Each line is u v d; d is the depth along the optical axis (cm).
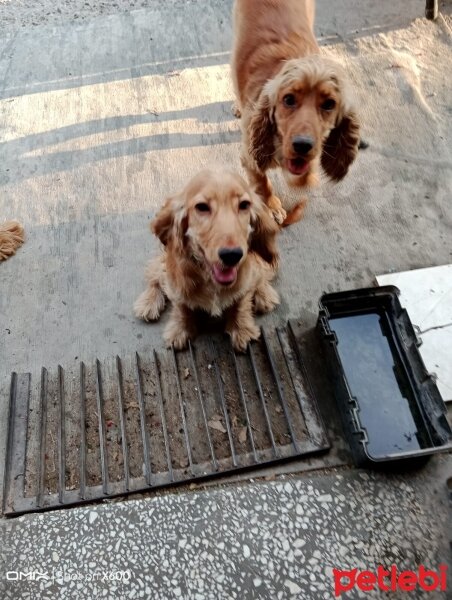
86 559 80
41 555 80
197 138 135
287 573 78
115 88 148
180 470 89
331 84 94
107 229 121
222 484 88
